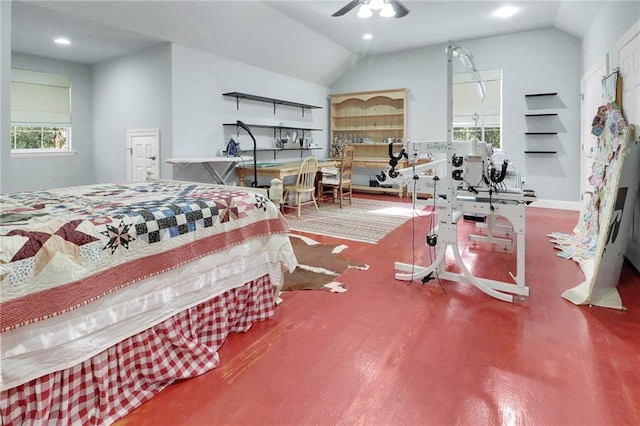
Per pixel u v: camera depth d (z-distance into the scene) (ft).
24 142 18.34
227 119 18.57
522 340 6.14
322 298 8.01
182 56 16.25
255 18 16.06
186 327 5.57
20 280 3.63
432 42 21.08
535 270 9.64
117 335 4.56
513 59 19.51
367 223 15.64
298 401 4.70
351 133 25.96
